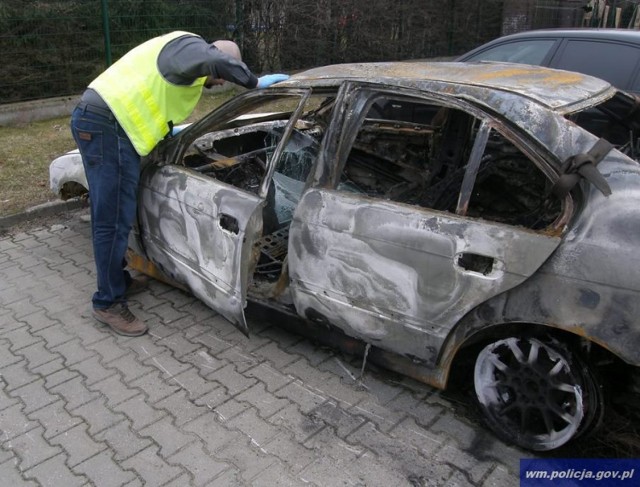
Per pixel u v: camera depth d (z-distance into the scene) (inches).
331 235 102.9
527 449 96.8
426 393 112.3
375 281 99.1
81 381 116.8
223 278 114.7
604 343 81.2
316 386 114.7
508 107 92.2
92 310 143.2
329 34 401.4
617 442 97.5
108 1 319.6
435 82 100.9
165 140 134.0
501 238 86.3
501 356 98.2
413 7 441.1
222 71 118.2
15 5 293.4
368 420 105.0
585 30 197.5
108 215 124.9
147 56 122.3
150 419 105.9
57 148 257.9
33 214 197.3
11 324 137.0
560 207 90.4
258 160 152.5
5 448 99.6
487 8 498.6
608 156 86.3
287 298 120.0
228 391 113.4
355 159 150.6
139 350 127.2
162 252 135.2
